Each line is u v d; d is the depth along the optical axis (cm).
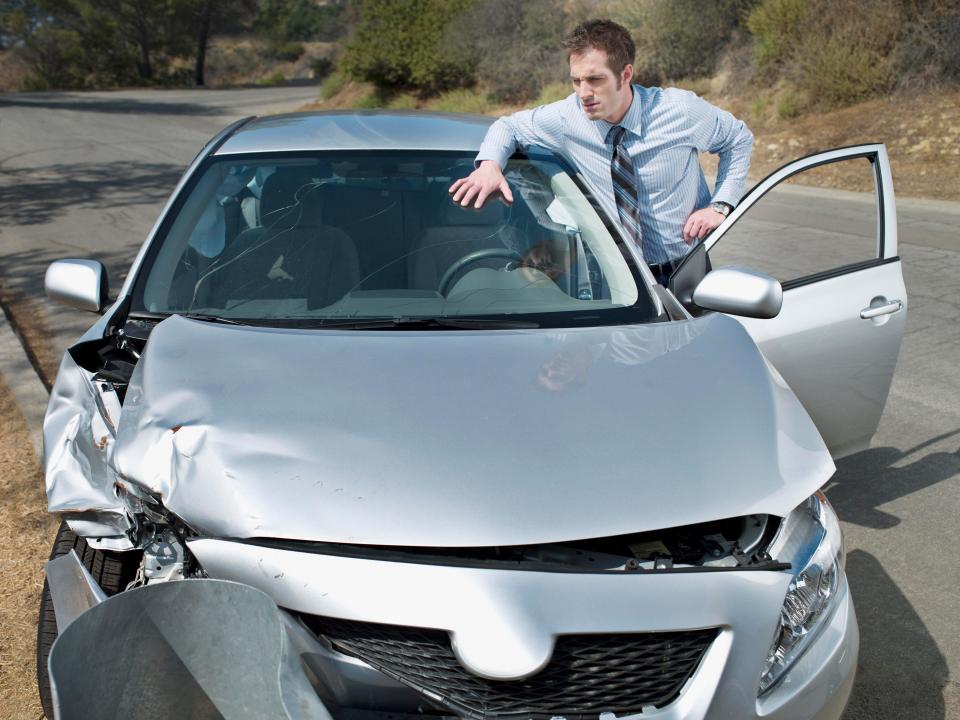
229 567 196
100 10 6022
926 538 383
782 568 201
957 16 1475
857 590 348
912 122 1394
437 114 399
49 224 1058
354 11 3139
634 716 184
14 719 273
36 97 3484
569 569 190
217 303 295
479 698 183
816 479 221
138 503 222
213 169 339
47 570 231
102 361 278
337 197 327
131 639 181
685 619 188
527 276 304
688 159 358
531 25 2434
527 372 240
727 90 1805
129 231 1020
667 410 228
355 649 188
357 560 190
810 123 1516
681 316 289
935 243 904
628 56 338
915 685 295
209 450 211
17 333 615
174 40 6231
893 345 357
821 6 1656
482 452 209
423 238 314
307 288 299
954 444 470
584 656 185
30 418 471
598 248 314
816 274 345
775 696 196
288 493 200
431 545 191
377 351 249
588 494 201
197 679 189
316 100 3316
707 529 218
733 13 1905
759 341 329
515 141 354
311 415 219
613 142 353
